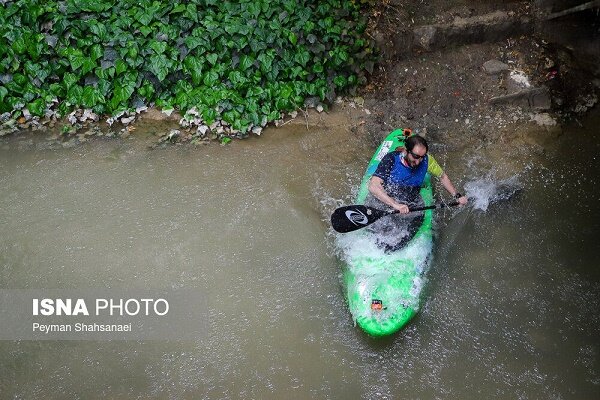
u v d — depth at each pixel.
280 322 6.17
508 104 8.62
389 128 8.22
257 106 7.98
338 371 5.83
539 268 6.93
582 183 7.89
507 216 7.42
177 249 6.73
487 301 6.55
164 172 7.46
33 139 7.61
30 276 6.37
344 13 8.48
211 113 7.85
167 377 5.69
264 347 5.96
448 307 6.45
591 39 9.27
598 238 7.30
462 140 8.23
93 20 7.79
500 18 8.99
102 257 6.59
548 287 6.75
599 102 8.84
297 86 8.12
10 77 7.66
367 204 6.73
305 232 6.98
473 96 8.62
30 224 6.81
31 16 7.70
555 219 7.45
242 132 7.86
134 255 6.64
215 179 7.43
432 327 6.25
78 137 7.69
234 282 6.48
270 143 7.89
